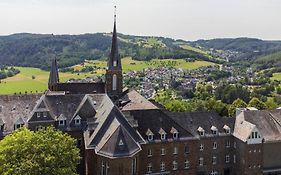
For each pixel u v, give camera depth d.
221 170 106.69
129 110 101.88
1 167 68.19
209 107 181.88
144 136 95.75
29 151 70.44
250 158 102.69
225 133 106.44
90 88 137.50
